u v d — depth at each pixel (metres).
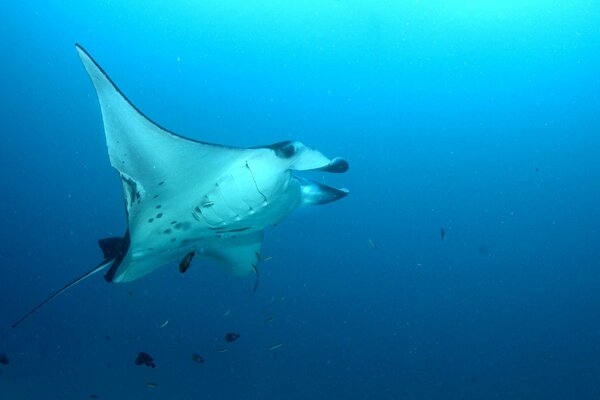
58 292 3.25
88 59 2.50
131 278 3.88
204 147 2.94
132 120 2.72
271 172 3.10
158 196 3.17
